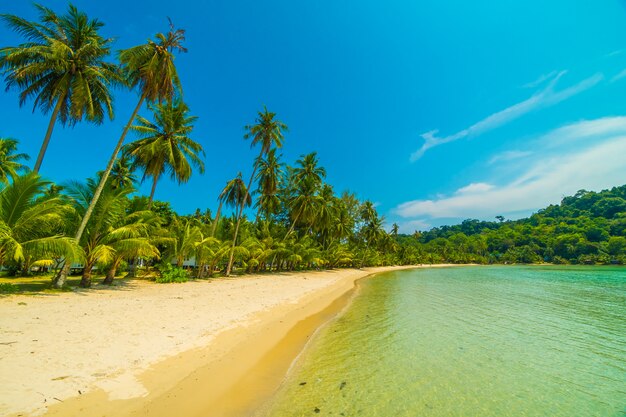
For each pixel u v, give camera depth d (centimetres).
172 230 2448
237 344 886
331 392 657
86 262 1596
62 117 1805
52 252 1299
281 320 1270
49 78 1709
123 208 1728
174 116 2328
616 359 928
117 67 1795
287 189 4828
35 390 489
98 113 1867
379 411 589
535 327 1335
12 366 554
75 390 511
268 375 713
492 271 7019
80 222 1559
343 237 5641
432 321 1417
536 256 12044
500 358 925
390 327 1277
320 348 963
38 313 950
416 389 695
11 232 1251
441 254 12400
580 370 838
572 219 13275
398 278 4441
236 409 545
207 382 626
